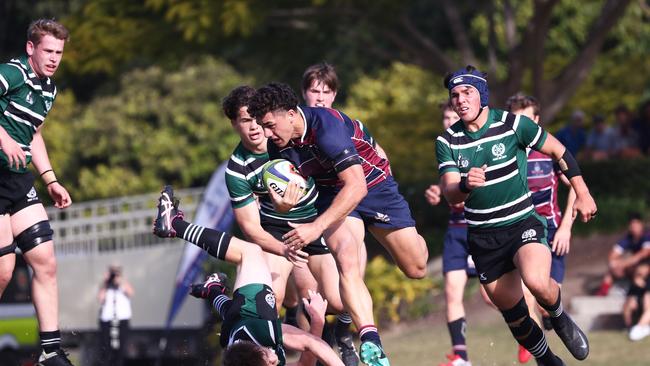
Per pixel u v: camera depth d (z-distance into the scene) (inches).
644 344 1684.3
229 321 960.9
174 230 1016.9
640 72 3250.5
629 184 2400.3
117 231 2945.4
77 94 4355.3
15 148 966.4
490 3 2883.9
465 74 1005.8
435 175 2532.0
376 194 1037.8
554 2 2501.2
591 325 1857.8
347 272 983.6
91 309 2815.0
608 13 2605.8
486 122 1013.8
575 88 2647.6
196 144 3848.4
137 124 3833.7
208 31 2436.0
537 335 1075.3
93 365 2207.2
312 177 979.3
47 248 1021.8
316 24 2751.0
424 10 3826.3
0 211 1002.1
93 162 3900.1
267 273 1000.9
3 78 976.9
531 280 999.0
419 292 2108.8
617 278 1923.0
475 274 1386.6
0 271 1010.7
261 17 2431.1
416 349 1788.9
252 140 1016.9
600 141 2564.0
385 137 2842.0
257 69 3695.9
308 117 922.1
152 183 3767.2
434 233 2389.3
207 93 3848.4
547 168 1256.2
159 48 2578.7
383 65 3924.7
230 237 1011.3
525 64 2623.0
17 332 2089.1
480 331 1852.9
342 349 1184.2
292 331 1010.1
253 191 1049.5
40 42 995.3
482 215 1031.6
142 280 2753.4
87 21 2630.4
